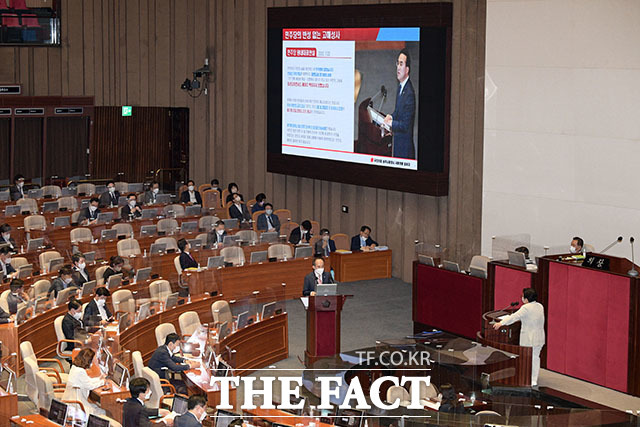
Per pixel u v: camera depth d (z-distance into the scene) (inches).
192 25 991.6
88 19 978.7
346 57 765.9
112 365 458.6
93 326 498.6
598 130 607.8
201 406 380.5
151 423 388.5
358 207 810.8
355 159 768.9
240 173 956.6
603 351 495.8
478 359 483.5
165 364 467.5
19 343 514.0
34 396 436.5
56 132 977.5
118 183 928.3
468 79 694.5
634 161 588.7
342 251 756.6
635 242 591.8
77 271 601.6
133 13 994.1
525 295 483.5
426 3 698.2
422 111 709.3
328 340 535.2
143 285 596.4
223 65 964.6
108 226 777.6
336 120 781.3
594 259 498.9
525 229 660.7
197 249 717.3
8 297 534.0
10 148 952.3
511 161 665.6
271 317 556.7
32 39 954.7
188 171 1015.6
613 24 593.6
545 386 499.5
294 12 807.7
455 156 707.4
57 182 981.8
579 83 616.7
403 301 697.6
